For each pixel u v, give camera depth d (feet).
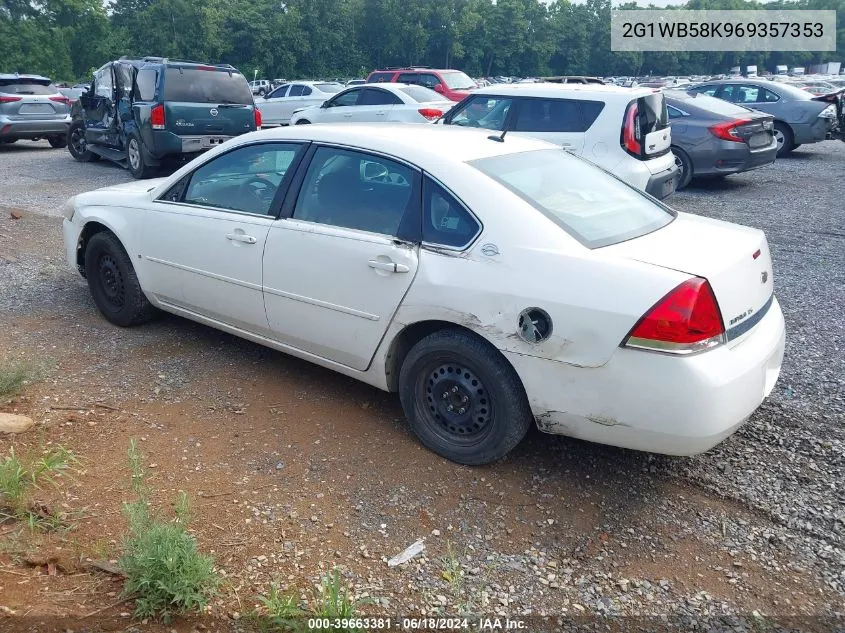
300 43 249.55
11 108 52.65
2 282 21.20
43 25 223.30
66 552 9.37
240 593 8.89
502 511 10.73
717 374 9.71
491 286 10.80
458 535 10.18
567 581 9.36
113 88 42.29
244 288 14.16
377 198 12.47
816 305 19.88
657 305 9.66
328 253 12.61
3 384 13.62
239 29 243.19
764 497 11.14
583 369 10.14
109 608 8.41
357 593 8.97
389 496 10.99
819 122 50.80
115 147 43.78
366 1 268.82
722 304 10.01
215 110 39.99
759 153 38.17
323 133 13.58
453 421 11.82
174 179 15.85
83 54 230.27
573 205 11.89
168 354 16.02
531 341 10.44
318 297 12.88
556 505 10.91
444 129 14.14
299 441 12.48
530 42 330.75
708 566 9.70
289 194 13.57
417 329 12.17
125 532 9.83
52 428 12.59
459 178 11.66
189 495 10.81
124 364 15.42
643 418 9.91
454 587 8.98
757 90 53.16
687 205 34.32
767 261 11.91
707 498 11.15
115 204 16.97
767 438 12.78
